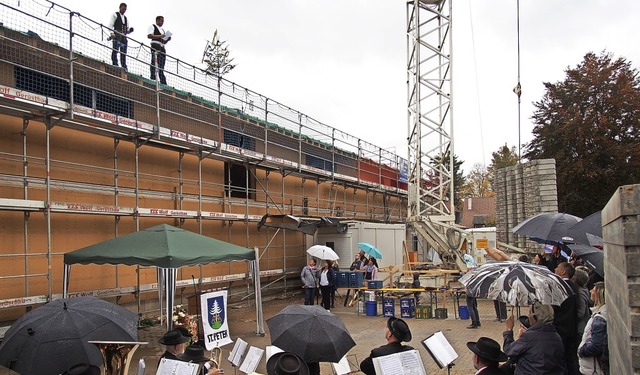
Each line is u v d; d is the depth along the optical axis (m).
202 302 8.88
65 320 5.60
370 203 34.66
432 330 14.39
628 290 3.11
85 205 13.31
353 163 31.53
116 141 15.24
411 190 26.20
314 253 18.72
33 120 12.94
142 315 15.10
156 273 16.39
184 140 16.20
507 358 5.62
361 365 5.88
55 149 13.73
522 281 5.83
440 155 25.53
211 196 19.53
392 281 22.05
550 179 22.41
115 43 15.43
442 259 24.19
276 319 6.52
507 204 25.98
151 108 16.41
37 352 5.30
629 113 34.31
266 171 22.59
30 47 11.83
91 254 10.77
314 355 6.07
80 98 14.02
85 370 4.92
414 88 26.00
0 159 12.33
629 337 3.09
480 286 6.11
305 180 26.38
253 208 21.77
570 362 6.66
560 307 6.70
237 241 20.75
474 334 13.73
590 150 33.69
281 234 23.41
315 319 6.36
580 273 7.48
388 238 27.03
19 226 12.60
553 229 9.74
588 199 33.59
